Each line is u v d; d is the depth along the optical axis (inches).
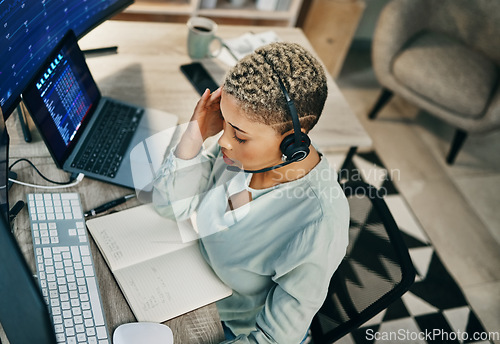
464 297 78.7
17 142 43.8
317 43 105.1
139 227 39.3
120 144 45.1
